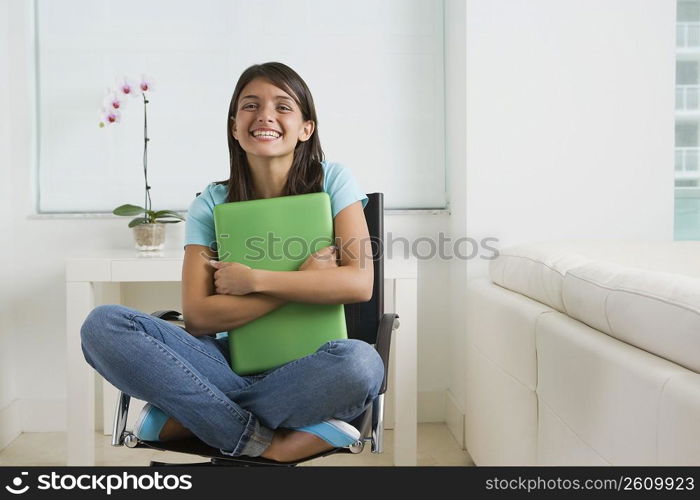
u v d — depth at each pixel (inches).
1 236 96.1
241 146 59.2
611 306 48.3
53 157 100.3
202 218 60.7
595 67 92.2
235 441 48.4
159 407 49.3
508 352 67.9
